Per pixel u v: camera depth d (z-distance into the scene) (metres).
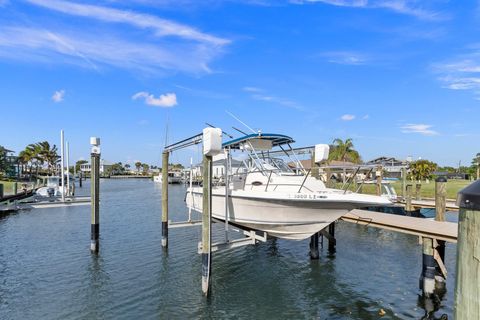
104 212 26.17
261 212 10.07
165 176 13.89
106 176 124.75
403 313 8.55
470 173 64.75
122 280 10.40
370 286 10.24
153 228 18.72
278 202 9.43
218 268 11.90
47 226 19.27
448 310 8.62
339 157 41.97
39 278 10.54
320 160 10.09
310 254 12.84
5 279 10.45
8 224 19.97
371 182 20.84
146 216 23.78
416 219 12.54
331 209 9.17
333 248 13.70
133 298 9.15
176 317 8.20
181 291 9.63
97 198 13.30
